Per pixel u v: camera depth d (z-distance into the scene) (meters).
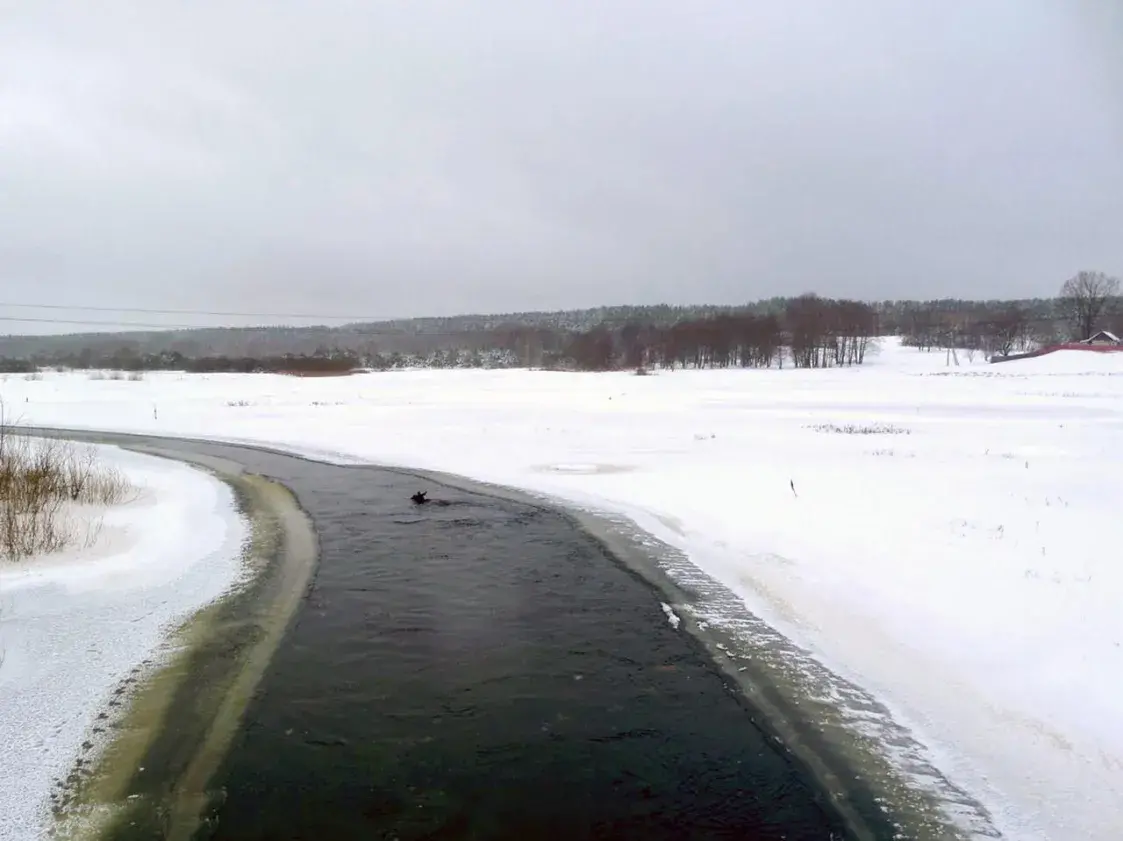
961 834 4.14
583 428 26.28
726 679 6.12
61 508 12.33
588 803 4.46
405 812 4.38
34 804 4.45
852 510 11.44
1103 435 21.80
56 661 6.50
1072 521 10.23
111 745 5.12
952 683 5.80
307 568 9.57
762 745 5.09
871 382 53.09
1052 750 4.85
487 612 7.82
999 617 6.84
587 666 6.41
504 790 4.59
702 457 18.58
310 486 16.19
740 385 52.72
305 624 7.48
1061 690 5.49
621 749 5.05
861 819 4.29
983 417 28.73
